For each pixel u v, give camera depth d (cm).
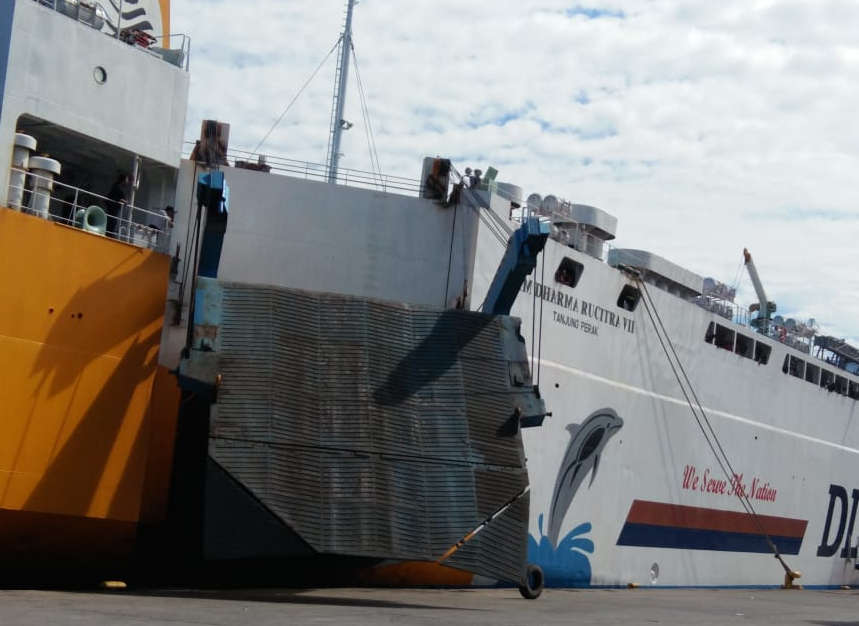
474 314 1981
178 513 2033
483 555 1745
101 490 1873
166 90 2131
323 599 1764
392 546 1695
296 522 1658
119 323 1917
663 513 3097
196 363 1753
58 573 1895
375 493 1725
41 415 1802
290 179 2402
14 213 1780
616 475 2900
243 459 1680
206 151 2336
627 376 2953
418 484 1762
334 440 1753
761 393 3628
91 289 1880
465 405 1866
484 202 2497
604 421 2848
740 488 3491
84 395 1861
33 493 1786
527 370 1947
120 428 1909
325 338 1859
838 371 4159
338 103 3075
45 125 1934
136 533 1945
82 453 1855
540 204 2928
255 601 1638
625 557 2941
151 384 1961
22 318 1784
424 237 2458
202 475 2006
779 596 3123
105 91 2014
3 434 1753
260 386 1758
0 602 1414
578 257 2758
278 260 2372
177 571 2039
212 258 1909
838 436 4175
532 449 2592
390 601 1802
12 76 1858
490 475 1812
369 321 1903
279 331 1830
